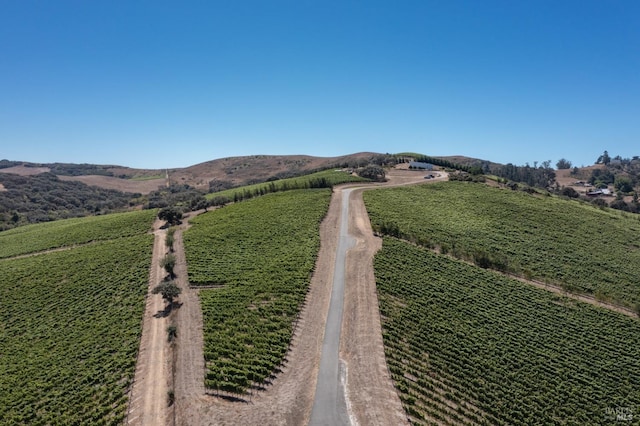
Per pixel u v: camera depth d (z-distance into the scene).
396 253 74.38
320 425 33.91
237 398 37.06
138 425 35.00
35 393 42.09
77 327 54.97
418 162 198.50
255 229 87.88
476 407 39.88
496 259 76.12
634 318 61.91
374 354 44.41
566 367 48.56
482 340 51.31
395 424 34.56
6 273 74.88
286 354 44.09
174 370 41.44
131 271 70.75
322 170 199.12
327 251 75.38
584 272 78.12
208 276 64.75
